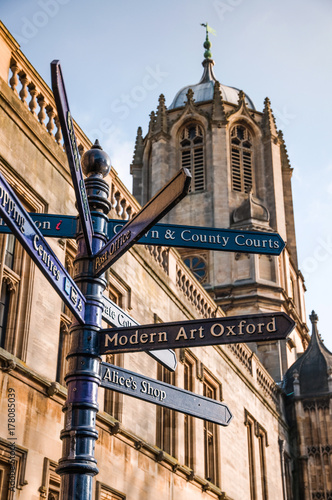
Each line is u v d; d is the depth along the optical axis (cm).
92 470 661
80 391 693
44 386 1480
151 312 2162
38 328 1526
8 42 1602
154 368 2105
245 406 3012
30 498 1367
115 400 1859
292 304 4616
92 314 730
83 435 674
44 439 1445
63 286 676
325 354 3991
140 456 1897
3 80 1548
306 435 3769
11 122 1572
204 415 820
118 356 1900
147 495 1895
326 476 3650
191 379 2444
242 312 4375
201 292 2695
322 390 3841
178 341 727
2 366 1361
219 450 2578
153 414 2036
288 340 4431
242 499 2722
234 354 3058
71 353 711
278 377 4184
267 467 3178
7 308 1484
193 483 2241
